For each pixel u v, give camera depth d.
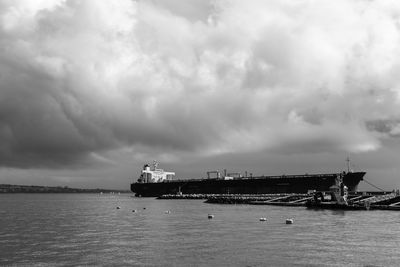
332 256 49.78
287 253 51.66
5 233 73.06
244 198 170.62
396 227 74.88
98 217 109.62
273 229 74.06
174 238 64.81
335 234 66.62
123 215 115.81
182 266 46.00
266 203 153.38
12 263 47.97
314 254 50.91
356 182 180.12
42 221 98.00
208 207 145.38
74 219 103.38
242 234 68.19
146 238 65.25
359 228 73.75
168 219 99.12
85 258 50.25
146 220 97.38
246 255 50.78
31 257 51.00
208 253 52.28
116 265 46.72
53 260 49.34
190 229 76.56
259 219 92.81
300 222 84.69
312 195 156.25
